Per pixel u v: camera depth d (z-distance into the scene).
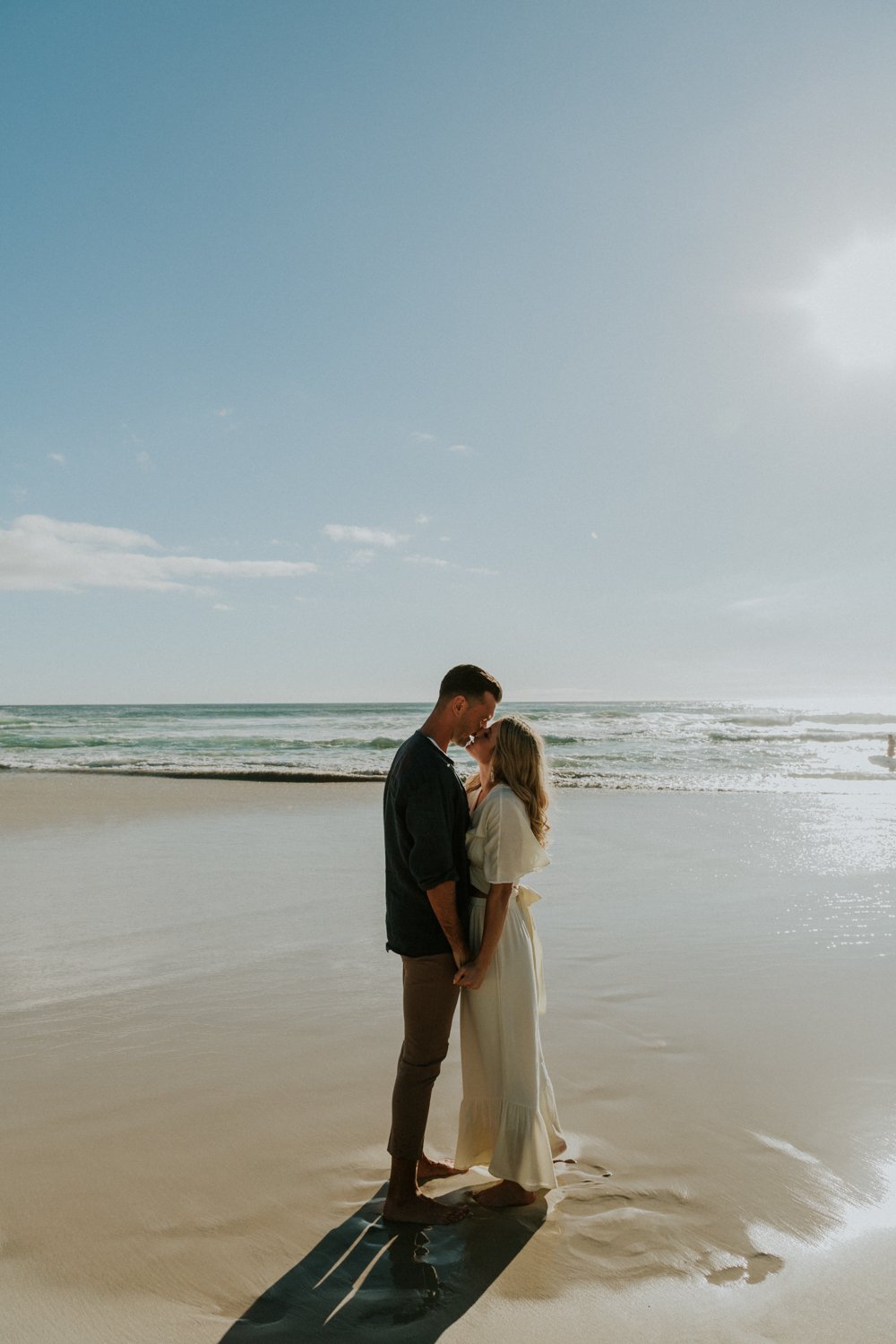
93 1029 4.54
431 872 2.86
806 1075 3.99
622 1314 2.36
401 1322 2.32
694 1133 3.43
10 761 24.25
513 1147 2.93
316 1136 3.40
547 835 3.18
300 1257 2.63
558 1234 2.75
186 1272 2.53
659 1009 4.90
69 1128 3.44
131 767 21.69
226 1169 3.14
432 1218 2.84
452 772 3.01
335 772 19.09
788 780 19.12
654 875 8.56
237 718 53.22
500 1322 2.33
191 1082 3.88
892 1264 2.57
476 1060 3.10
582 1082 3.93
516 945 3.10
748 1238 2.71
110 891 7.76
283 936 6.28
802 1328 2.29
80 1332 2.26
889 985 5.32
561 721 45.81
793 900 7.50
